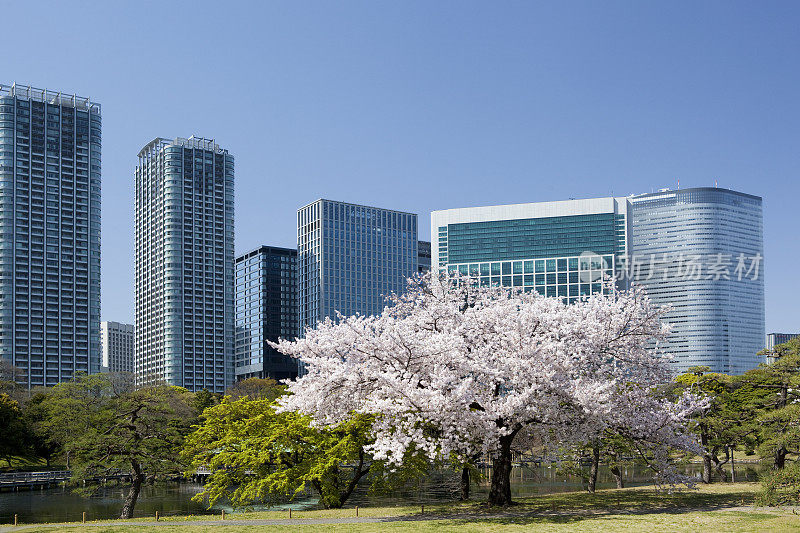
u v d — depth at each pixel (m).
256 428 46.56
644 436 34.97
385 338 32.72
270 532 29.22
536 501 37.59
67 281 199.50
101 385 97.44
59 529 31.23
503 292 39.31
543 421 32.44
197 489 79.50
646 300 36.75
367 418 39.50
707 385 58.00
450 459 37.19
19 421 101.62
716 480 60.97
